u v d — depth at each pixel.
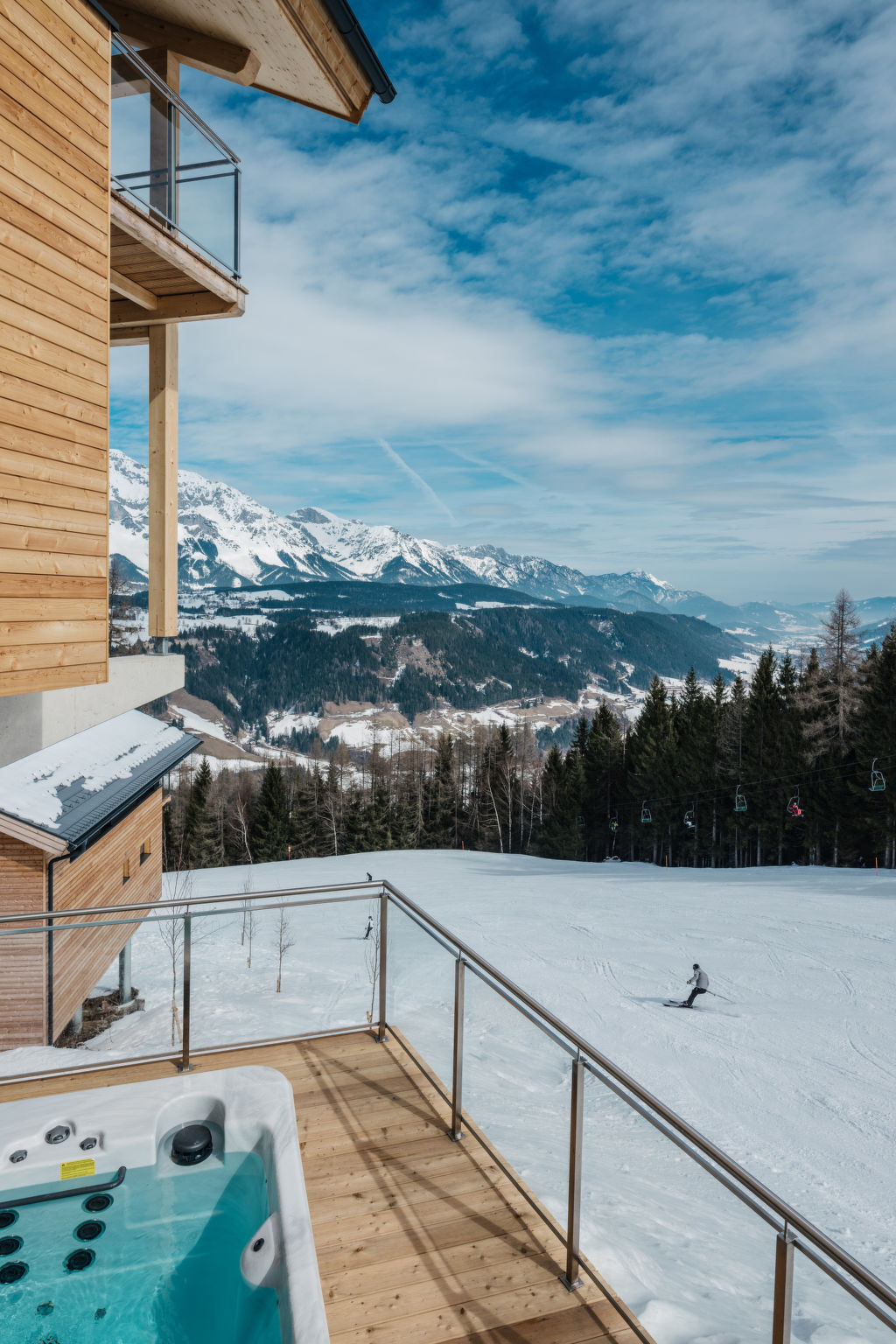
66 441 4.41
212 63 6.47
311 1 5.51
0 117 3.82
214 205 7.13
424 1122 3.63
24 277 4.02
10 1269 3.07
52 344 4.25
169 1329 2.86
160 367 7.91
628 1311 2.54
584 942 21.09
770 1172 9.42
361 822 46.78
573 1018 15.09
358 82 6.29
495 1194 3.13
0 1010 6.16
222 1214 3.37
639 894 27.48
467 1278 2.69
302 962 6.18
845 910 23.48
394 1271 2.71
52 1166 3.30
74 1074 3.96
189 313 7.51
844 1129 10.59
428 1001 4.04
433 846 50.78
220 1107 3.62
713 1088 11.94
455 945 3.60
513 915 24.39
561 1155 3.21
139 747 9.89
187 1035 4.14
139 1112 3.50
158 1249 3.19
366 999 4.86
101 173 4.64
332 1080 3.99
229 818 49.50
